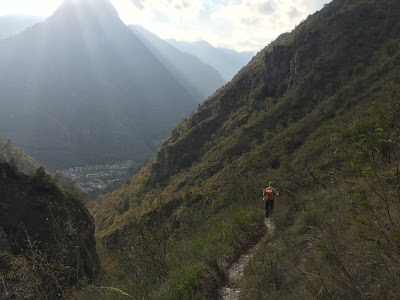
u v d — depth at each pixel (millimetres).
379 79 40594
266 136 54625
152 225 4547
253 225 6785
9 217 13156
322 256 2930
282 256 3924
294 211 6441
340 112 40719
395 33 59094
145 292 3365
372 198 2783
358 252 2297
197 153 87875
